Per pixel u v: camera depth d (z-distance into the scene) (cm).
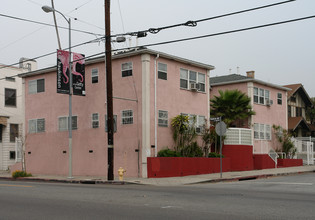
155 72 2342
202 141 2620
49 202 1112
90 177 2283
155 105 2312
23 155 2914
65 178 2241
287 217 845
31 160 2870
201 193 1314
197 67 2666
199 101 2653
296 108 4634
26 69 3931
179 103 2492
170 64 2458
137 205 1030
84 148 2561
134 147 2292
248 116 3072
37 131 2858
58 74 2203
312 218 834
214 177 2141
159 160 2181
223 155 2653
